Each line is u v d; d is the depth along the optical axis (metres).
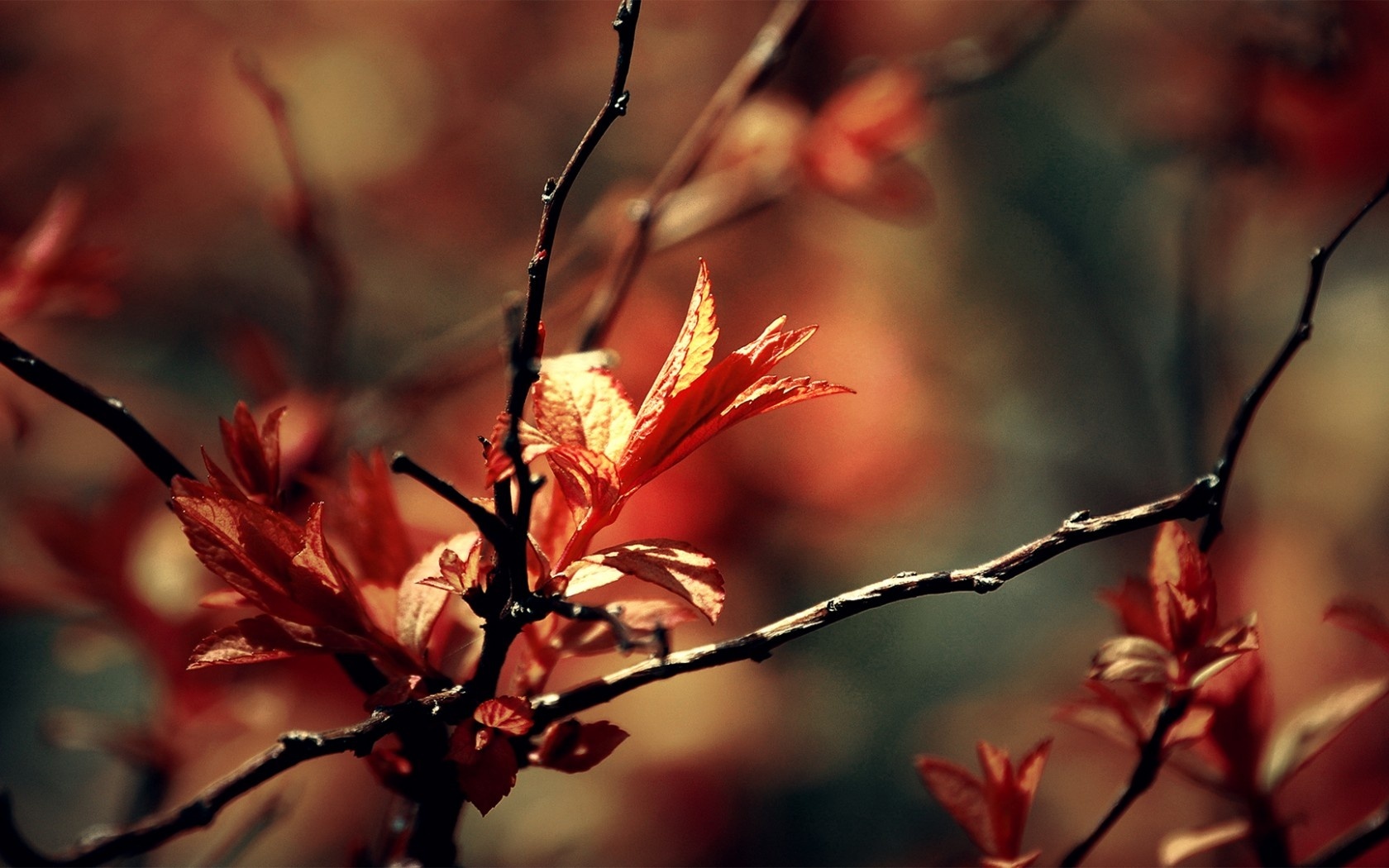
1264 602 1.36
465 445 1.06
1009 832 0.59
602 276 0.77
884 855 1.45
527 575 0.56
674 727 1.40
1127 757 1.27
